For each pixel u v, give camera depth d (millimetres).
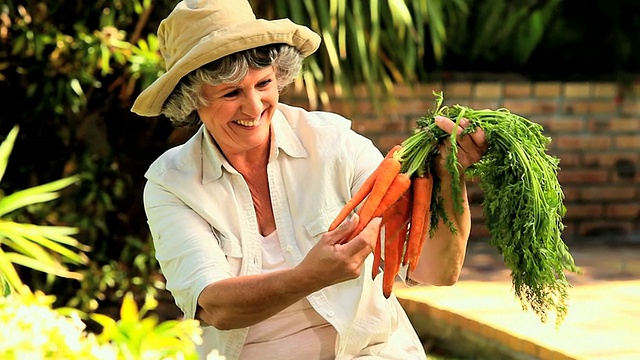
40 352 1918
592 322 4508
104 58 5277
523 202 2391
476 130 2422
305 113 2670
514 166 2387
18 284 3740
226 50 2371
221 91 2432
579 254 6336
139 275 5637
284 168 2594
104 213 5656
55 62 5391
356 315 2547
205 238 2531
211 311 2430
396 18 6113
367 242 2260
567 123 6980
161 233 2578
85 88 5773
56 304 5559
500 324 4469
